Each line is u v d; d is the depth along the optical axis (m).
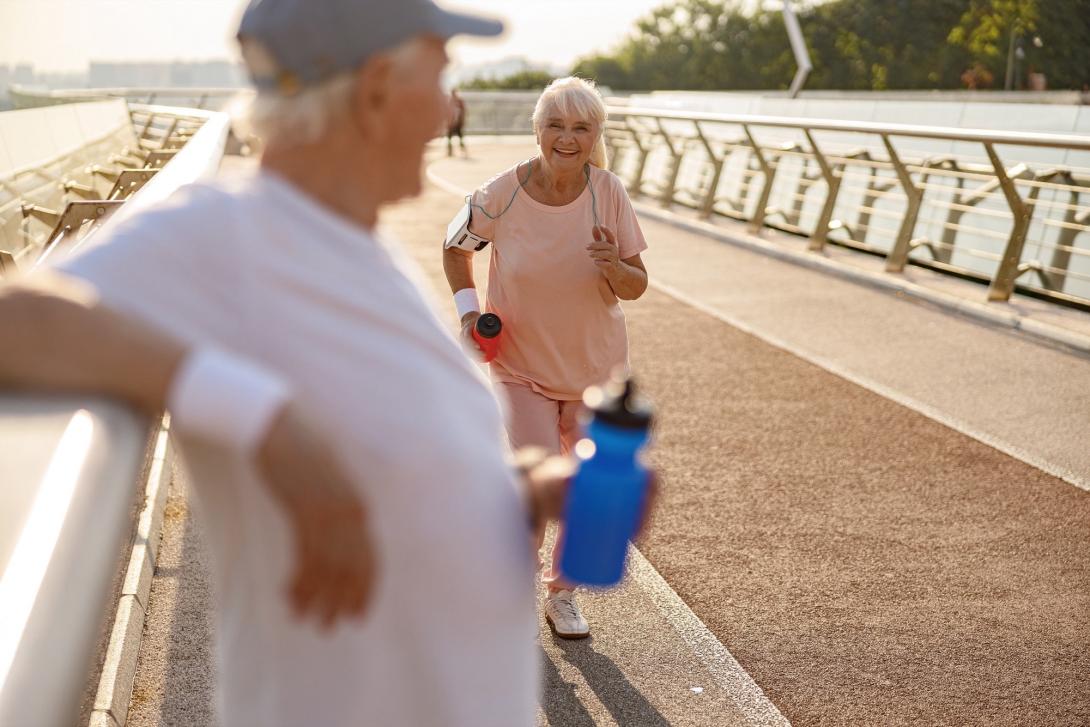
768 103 17.08
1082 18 52.22
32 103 17.09
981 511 4.75
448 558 1.10
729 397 6.39
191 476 1.08
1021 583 4.08
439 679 1.12
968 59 60.28
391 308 1.08
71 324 0.81
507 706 1.20
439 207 15.34
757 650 3.52
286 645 1.09
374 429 1.04
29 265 6.55
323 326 1.02
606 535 1.23
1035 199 9.32
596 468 1.22
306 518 0.89
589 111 3.19
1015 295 9.51
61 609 0.69
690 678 3.34
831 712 3.16
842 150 12.88
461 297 3.51
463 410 1.14
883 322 8.50
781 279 10.43
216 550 1.13
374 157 1.12
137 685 3.15
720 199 14.63
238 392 0.84
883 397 6.44
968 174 9.78
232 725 1.15
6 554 0.71
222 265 0.99
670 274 10.70
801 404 6.27
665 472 5.12
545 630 3.63
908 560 4.24
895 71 64.75
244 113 1.10
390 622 1.10
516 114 38.75
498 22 1.12
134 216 0.99
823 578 4.06
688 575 4.06
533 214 3.32
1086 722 3.16
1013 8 54.06
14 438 0.80
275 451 0.87
